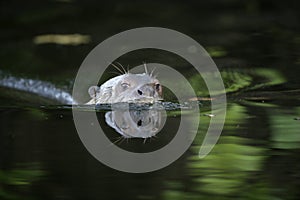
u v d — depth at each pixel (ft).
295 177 32.81
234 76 51.39
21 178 33.32
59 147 37.24
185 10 80.89
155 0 87.61
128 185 32.37
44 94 52.01
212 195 31.35
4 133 39.78
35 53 61.82
